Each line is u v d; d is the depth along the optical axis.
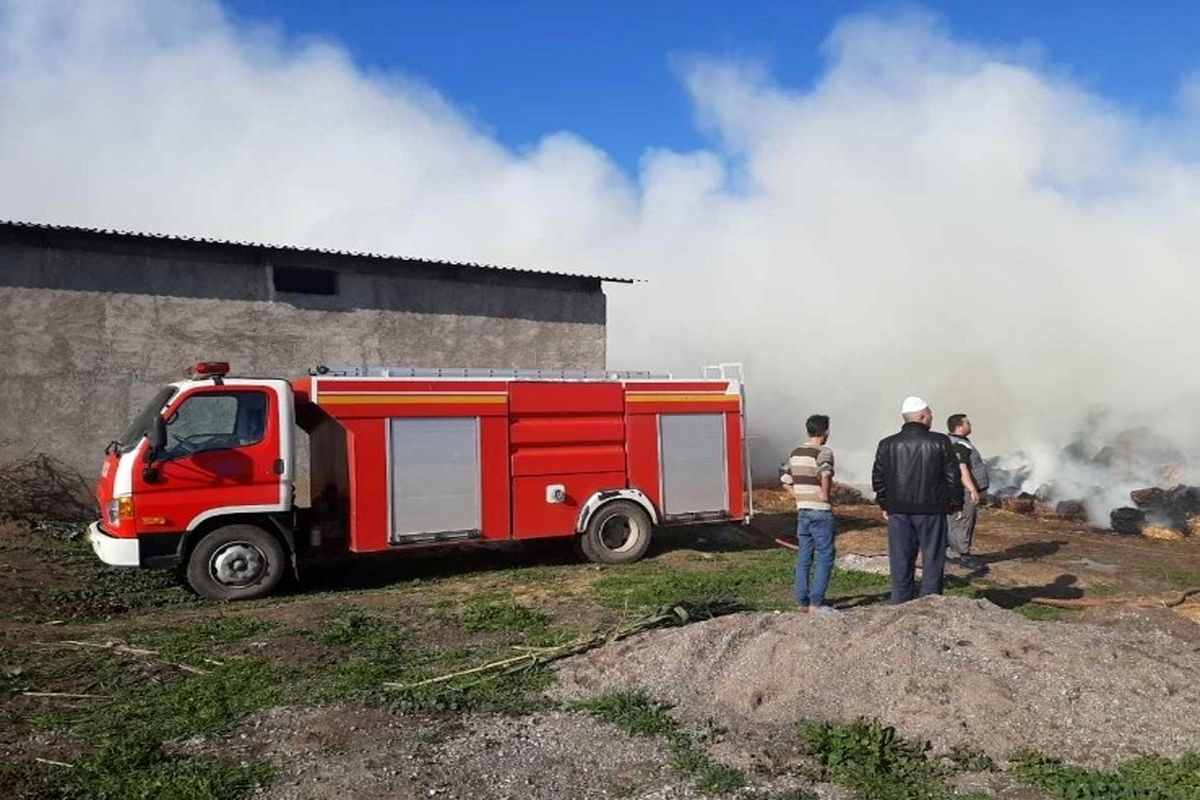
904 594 7.19
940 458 7.12
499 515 10.09
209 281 13.27
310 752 4.56
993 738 4.51
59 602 8.23
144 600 8.56
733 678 5.38
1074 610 8.24
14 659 6.06
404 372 10.14
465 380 10.01
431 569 10.55
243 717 5.08
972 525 9.86
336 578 10.05
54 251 12.23
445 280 15.33
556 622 7.52
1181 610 8.33
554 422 10.51
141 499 8.41
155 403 8.97
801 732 4.71
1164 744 4.47
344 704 5.28
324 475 10.02
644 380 11.17
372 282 14.64
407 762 4.41
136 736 4.72
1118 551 12.55
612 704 5.16
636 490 10.84
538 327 16.22
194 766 4.36
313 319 14.07
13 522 11.25
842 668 5.22
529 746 4.65
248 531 8.81
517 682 5.73
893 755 4.35
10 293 11.92
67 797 4.01
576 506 10.55
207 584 8.64
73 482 12.13
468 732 4.84
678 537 12.82
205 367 8.94
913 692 4.93
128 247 12.72
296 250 13.80
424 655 6.52
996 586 9.22
